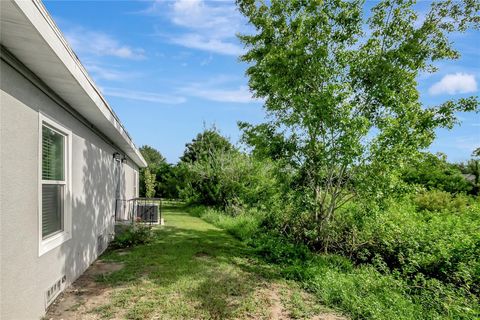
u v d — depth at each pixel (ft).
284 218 28.63
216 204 52.24
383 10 23.45
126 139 28.71
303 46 23.72
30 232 11.44
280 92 25.45
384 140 21.98
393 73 22.72
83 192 19.04
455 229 22.33
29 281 11.30
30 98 11.63
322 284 16.83
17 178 10.50
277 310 14.16
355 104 24.08
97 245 22.44
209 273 18.78
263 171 39.06
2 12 7.86
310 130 24.64
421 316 13.70
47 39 9.36
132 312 12.97
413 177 39.60
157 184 83.51
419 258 19.07
